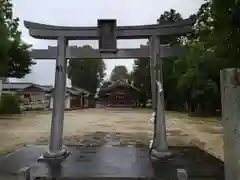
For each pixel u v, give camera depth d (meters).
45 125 17.34
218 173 5.54
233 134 2.48
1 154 7.91
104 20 7.59
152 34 7.65
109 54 7.77
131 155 7.52
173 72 30.97
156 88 7.50
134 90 49.38
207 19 9.06
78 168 6.04
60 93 7.39
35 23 7.59
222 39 5.81
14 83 46.38
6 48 11.04
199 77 21.69
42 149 8.57
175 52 7.71
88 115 27.67
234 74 2.50
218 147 9.32
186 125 17.41
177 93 30.97
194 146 9.22
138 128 15.80
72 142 10.23
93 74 59.41
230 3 5.23
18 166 6.20
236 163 2.46
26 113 29.50
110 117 24.95
